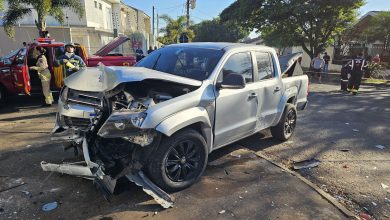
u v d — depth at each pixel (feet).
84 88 12.25
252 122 15.87
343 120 26.32
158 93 12.32
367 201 12.76
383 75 69.10
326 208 11.96
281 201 12.30
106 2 96.78
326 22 74.43
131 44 97.25
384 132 22.95
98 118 11.34
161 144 11.64
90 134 11.48
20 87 27.55
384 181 14.61
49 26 66.23
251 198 12.42
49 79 27.99
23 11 52.34
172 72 14.51
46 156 15.87
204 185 13.30
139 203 11.63
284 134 19.48
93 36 81.30
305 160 16.93
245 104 15.07
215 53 14.69
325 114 28.50
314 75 65.87
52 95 31.86
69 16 75.25
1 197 11.87
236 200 12.22
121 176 11.10
